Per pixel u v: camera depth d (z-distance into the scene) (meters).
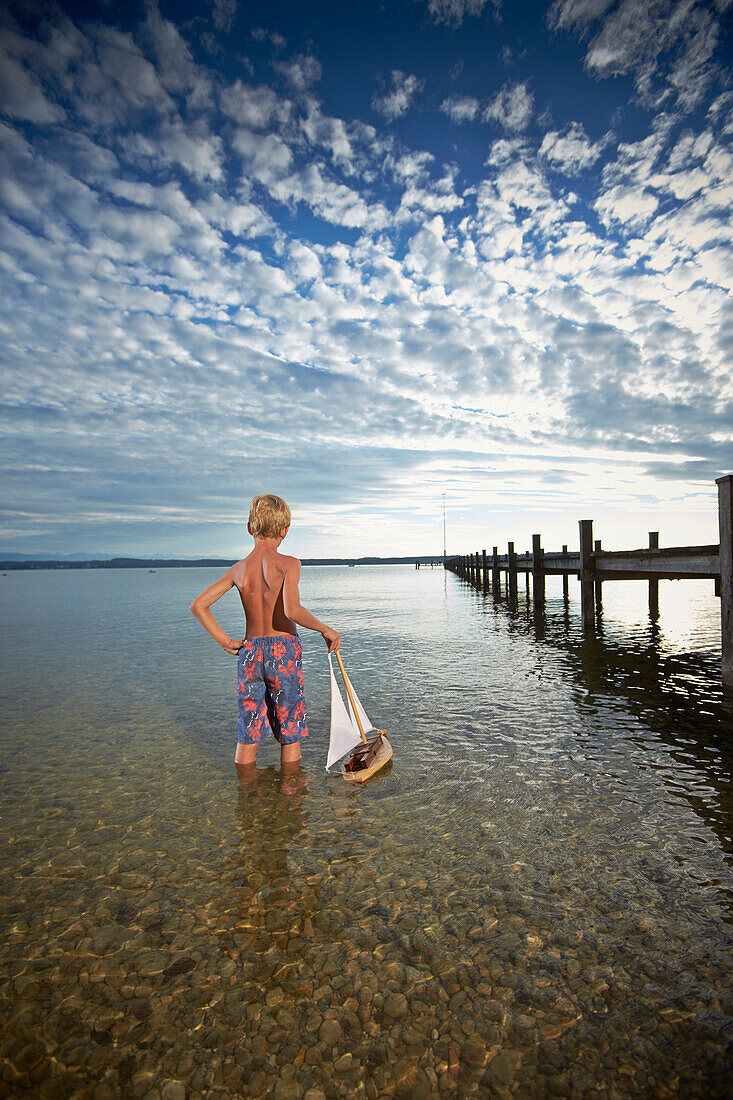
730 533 5.69
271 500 4.02
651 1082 1.54
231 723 5.27
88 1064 1.65
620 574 10.51
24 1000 1.89
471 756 4.16
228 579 4.02
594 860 2.69
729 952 2.03
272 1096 1.54
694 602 16.53
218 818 3.27
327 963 2.03
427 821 3.14
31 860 2.82
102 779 3.91
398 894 2.44
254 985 1.94
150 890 2.53
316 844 2.92
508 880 2.53
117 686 6.93
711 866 2.61
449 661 8.14
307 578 50.41
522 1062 1.62
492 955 2.04
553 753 4.19
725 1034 1.68
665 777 3.70
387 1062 1.63
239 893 2.49
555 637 10.18
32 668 8.22
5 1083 1.58
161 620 15.99
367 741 4.19
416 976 1.95
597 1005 1.81
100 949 2.14
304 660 8.49
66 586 44.88
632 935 2.13
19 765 4.19
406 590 28.92
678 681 6.43
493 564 22.20
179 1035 1.74
